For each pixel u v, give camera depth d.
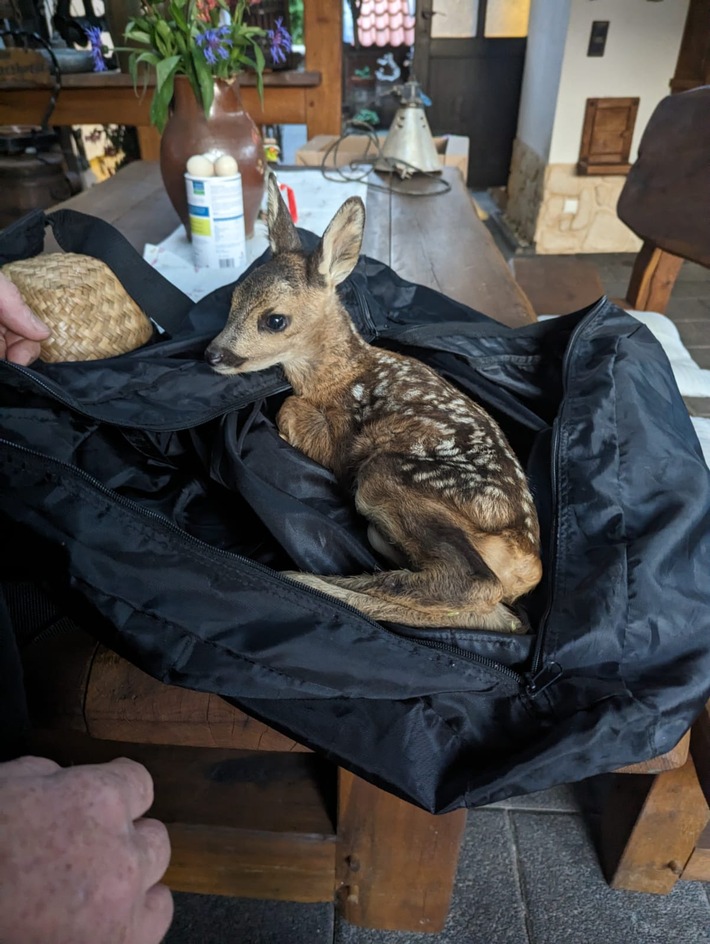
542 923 0.94
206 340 0.78
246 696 0.58
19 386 0.60
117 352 0.77
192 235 1.19
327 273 0.81
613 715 0.55
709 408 1.27
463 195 1.69
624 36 2.86
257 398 0.77
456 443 0.76
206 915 0.95
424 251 1.35
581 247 3.34
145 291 0.81
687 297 2.70
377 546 0.76
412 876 0.86
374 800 0.78
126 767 0.42
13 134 2.09
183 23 1.11
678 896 0.97
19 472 0.55
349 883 0.89
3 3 2.13
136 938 0.36
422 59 3.57
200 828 0.85
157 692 0.67
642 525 0.66
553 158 3.15
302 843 0.85
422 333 0.86
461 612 0.66
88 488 0.55
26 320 0.67
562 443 0.71
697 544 0.65
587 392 0.74
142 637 0.57
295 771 0.93
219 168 1.13
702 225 1.21
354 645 0.57
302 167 1.89
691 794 0.83
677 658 0.59
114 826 0.37
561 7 2.92
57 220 0.82
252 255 1.27
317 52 2.13
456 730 0.61
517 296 1.17
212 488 0.73
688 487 0.68
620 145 3.10
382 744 0.60
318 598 0.56
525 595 0.73
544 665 0.59
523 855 1.01
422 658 0.58
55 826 0.35
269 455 0.73
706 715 0.71
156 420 0.67
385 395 0.81
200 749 0.96
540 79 3.26
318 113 2.24
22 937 0.32
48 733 0.96
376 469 0.75
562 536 0.66
